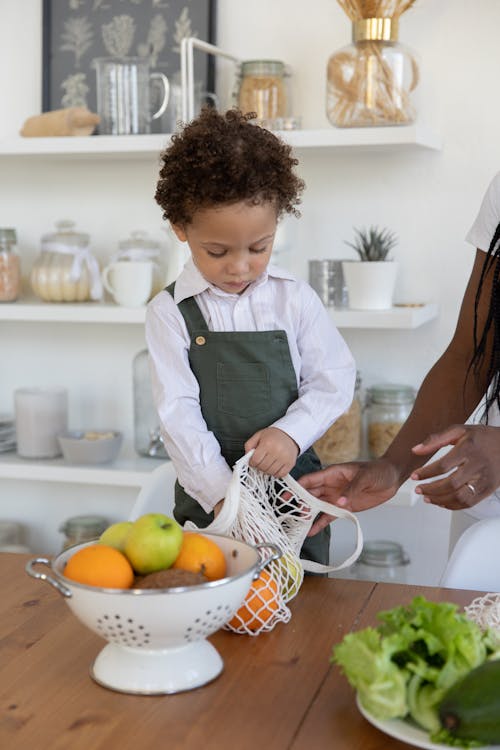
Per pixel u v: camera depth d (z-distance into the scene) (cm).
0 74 254
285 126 215
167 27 238
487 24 221
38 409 246
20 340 267
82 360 262
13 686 99
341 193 236
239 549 107
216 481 144
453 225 229
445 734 82
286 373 154
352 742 88
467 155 226
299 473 159
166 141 219
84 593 93
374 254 218
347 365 158
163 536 100
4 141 231
